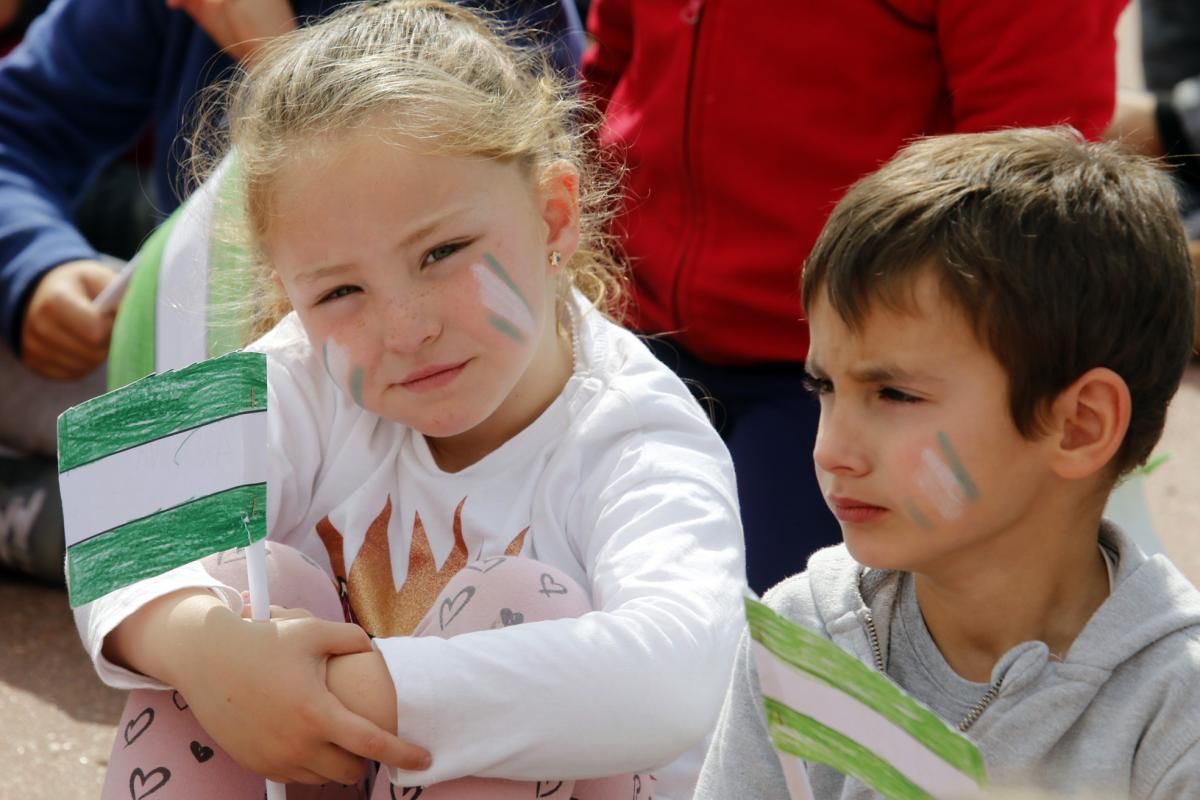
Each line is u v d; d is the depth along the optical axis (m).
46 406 4.62
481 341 2.55
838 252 2.06
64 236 4.57
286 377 2.85
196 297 3.22
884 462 2.05
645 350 2.83
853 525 2.11
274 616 2.43
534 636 2.32
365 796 2.59
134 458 2.42
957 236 1.99
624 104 4.03
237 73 3.85
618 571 2.50
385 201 2.47
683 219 3.86
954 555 2.09
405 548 2.77
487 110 2.59
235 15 4.07
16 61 4.77
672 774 2.77
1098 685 2.04
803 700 1.91
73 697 3.90
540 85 2.89
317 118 2.52
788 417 3.70
